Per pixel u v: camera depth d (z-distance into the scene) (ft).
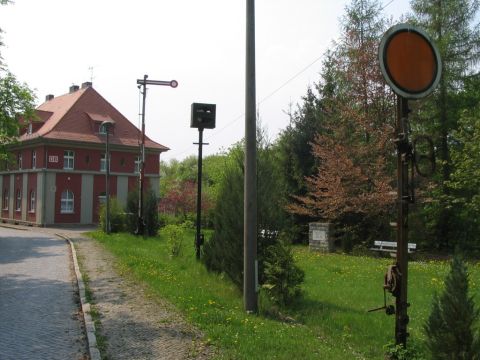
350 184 71.31
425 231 76.13
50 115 155.12
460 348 14.76
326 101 80.23
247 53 28.68
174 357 19.92
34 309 30.60
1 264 52.95
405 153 18.38
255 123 28.58
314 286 38.14
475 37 78.28
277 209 32.71
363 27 78.79
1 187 161.99
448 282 15.33
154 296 32.55
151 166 155.84
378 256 66.80
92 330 24.12
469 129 68.39
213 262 38.34
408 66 18.42
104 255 57.93
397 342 18.72
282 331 23.38
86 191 142.92
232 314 26.32
